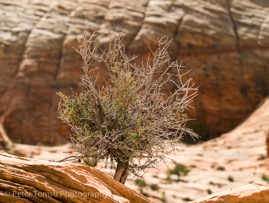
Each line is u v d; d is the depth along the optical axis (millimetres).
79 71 30188
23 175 4422
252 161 22000
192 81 31156
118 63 7586
